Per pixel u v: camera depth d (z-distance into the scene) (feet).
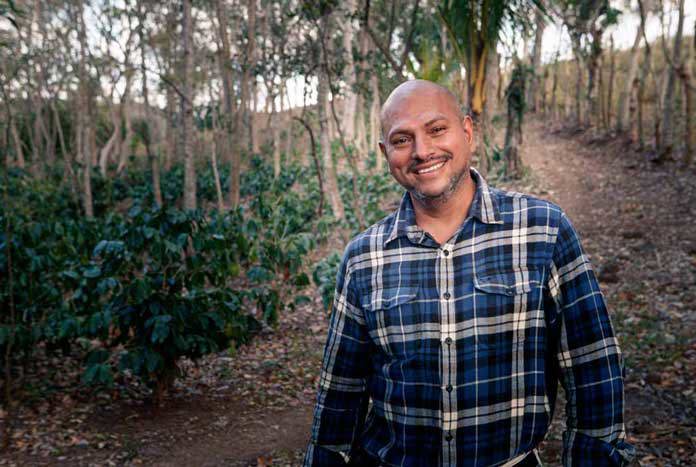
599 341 3.50
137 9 58.85
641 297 21.91
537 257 3.59
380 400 3.99
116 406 16.51
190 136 34.91
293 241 20.71
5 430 14.42
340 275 4.20
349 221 35.88
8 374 15.08
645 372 15.74
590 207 37.19
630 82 60.80
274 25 53.11
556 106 88.17
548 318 3.63
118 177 68.85
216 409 16.48
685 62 42.93
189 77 34.96
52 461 13.17
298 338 22.70
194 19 62.59
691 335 17.71
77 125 69.67
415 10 25.88
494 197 3.77
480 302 3.59
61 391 17.30
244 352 21.40
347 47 49.37
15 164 79.05
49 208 46.32
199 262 15.62
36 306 17.56
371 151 61.00
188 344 15.30
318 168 32.12
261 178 59.93
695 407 13.21
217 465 13.07
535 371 3.59
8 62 45.32
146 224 15.06
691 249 26.00
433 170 3.72
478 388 3.59
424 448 3.75
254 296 19.10
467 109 23.91
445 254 3.74
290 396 17.44
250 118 76.18
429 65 27.35
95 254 14.55
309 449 4.48
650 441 11.87
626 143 54.19
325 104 38.65
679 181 38.27
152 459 13.38
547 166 52.70
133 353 14.67
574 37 63.31
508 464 3.63
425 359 3.69
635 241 29.07
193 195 34.99
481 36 23.00
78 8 57.16
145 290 14.20
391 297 3.80
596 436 3.49
